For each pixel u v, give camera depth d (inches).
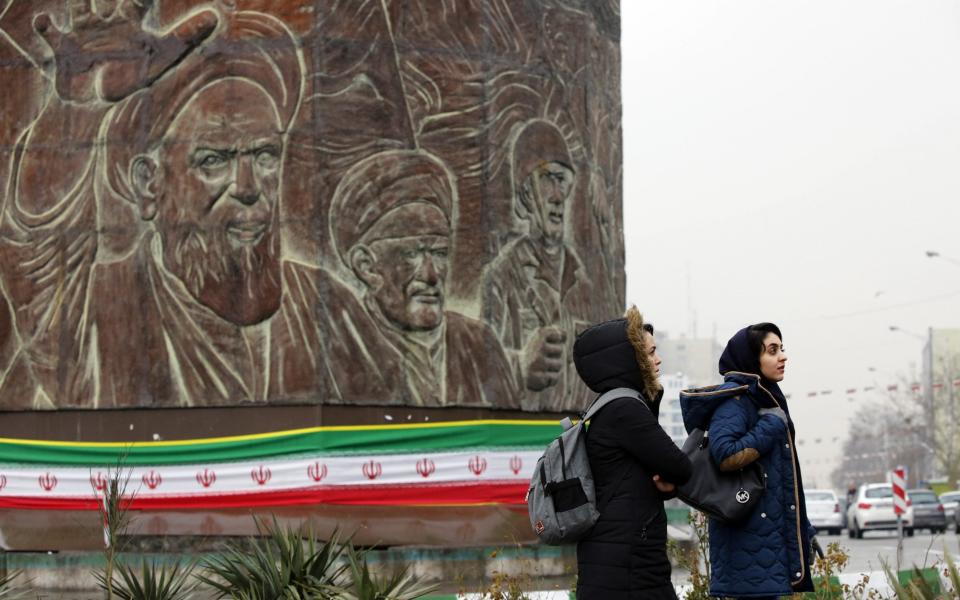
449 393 709.9
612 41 847.1
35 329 721.0
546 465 318.0
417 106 715.4
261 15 704.4
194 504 694.5
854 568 847.7
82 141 719.7
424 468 700.0
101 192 714.8
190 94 706.2
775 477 366.0
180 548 693.3
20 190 727.1
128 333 708.0
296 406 689.6
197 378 698.8
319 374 687.7
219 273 698.8
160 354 703.7
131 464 701.9
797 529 366.9
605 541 311.0
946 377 3983.8
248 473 690.8
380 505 689.6
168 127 708.0
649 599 309.0
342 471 685.3
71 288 716.7
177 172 706.2
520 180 746.2
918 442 4714.6
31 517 714.2
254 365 695.1
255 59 703.7
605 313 816.9
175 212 705.0
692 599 453.4
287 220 696.4
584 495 312.7
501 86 740.0
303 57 700.7
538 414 749.3
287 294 693.3
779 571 362.0
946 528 1763.0
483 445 711.1
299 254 693.9
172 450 700.0
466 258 719.1
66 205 719.7
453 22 726.5
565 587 659.4
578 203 786.2
